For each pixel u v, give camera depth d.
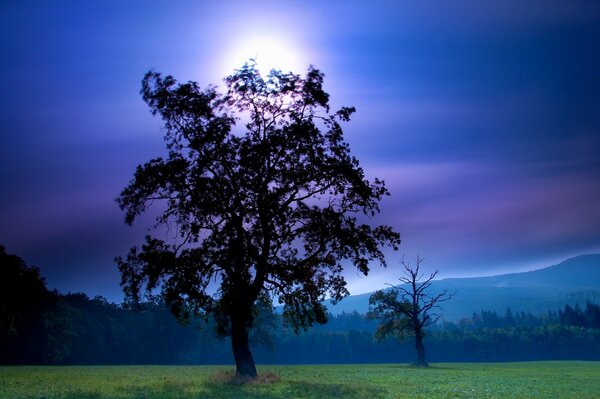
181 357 125.12
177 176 29.44
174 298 29.39
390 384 29.97
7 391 21.16
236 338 29.91
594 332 183.25
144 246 29.45
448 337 166.00
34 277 85.19
